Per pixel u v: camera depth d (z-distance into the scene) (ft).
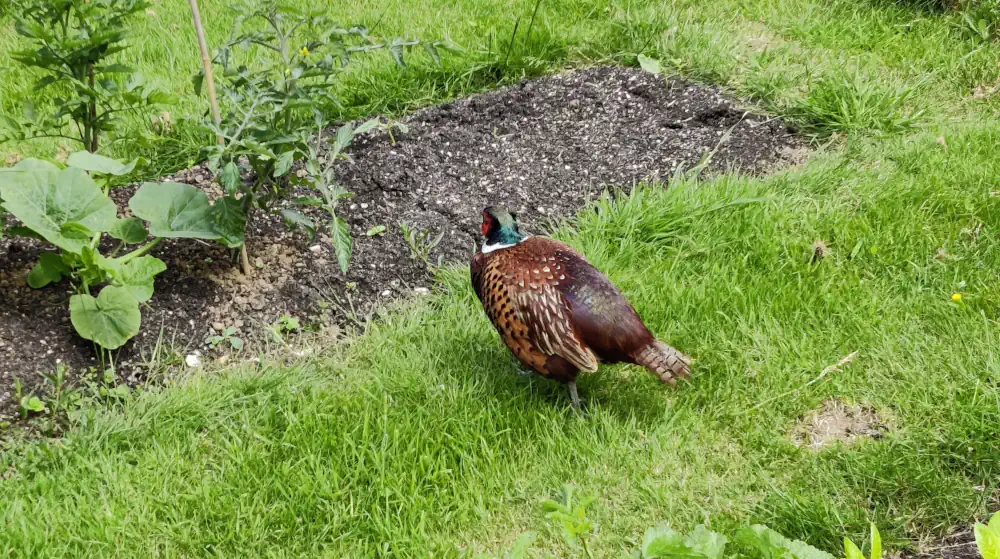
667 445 9.96
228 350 10.78
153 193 10.94
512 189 12.26
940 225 11.48
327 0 14.92
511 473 9.81
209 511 9.54
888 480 9.58
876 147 12.62
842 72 13.26
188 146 12.62
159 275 11.23
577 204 12.10
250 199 10.92
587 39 14.33
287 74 10.62
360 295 11.23
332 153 10.80
